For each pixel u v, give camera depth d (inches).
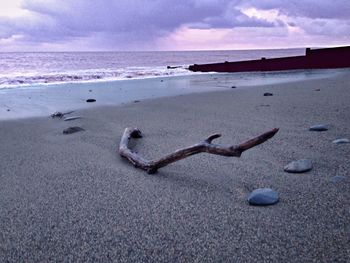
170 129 206.5
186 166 137.2
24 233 90.4
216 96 354.6
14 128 232.7
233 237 82.8
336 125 189.5
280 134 176.4
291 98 304.3
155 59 2052.2
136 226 91.4
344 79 471.5
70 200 110.5
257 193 101.9
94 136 200.1
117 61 1732.3
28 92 442.0
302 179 114.9
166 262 75.0
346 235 79.3
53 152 170.1
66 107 320.8
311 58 778.8
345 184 107.3
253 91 383.2
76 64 1373.0
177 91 429.4
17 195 116.5
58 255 79.7
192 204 102.9
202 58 2313.0
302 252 74.5
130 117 255.8
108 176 131.9
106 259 77.2
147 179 126.7
